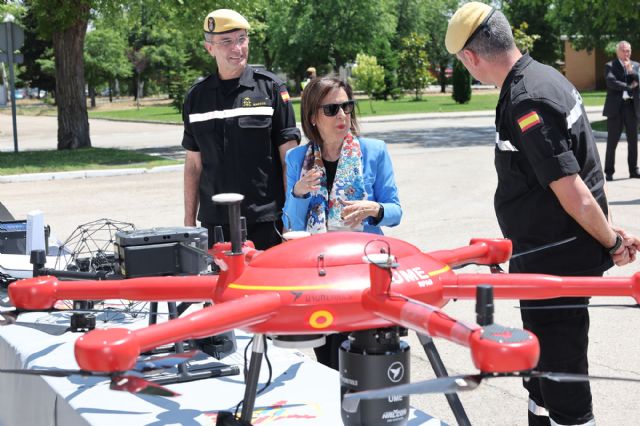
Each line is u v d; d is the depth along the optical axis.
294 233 2.21
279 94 4.38
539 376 1.38
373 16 57.53
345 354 1.92
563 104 2.71
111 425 2.36
